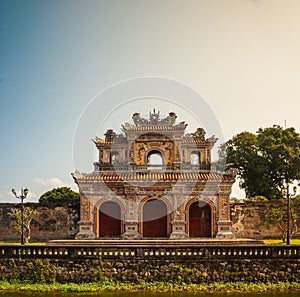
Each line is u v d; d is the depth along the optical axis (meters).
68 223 58.16
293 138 74.81
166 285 36.66
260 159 71.81
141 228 50.88
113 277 37.38
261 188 71.94
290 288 36.12
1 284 36.84
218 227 50.84
